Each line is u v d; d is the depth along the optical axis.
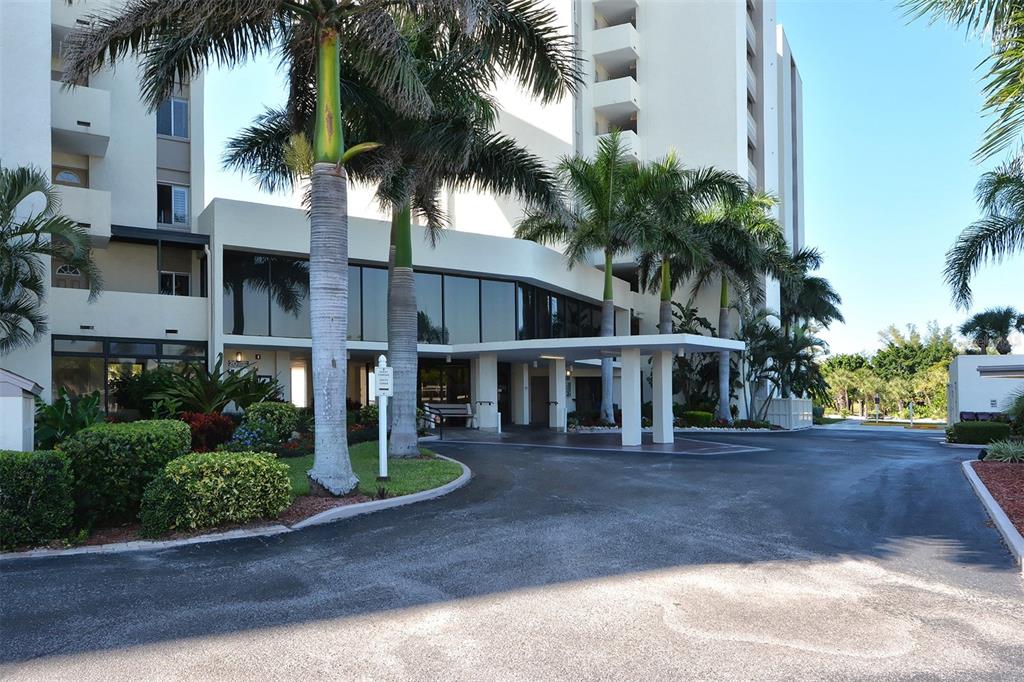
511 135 34.72
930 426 42.75
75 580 6.22
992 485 11.71
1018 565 6.75
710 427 30.42
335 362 10.52
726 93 36.44
